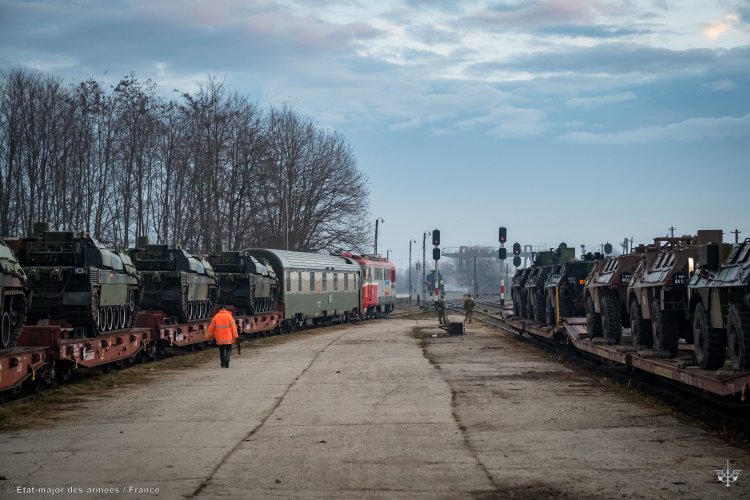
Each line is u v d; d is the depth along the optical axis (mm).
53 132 45906
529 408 14258
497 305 78312
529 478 9219
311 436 11891
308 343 31750
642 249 19750
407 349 28031
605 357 18422
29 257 20828
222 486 8984
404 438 11648
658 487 8703
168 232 52031
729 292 12297
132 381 19656
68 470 9867
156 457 10562
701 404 14133
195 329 28188
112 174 49438
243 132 55594
